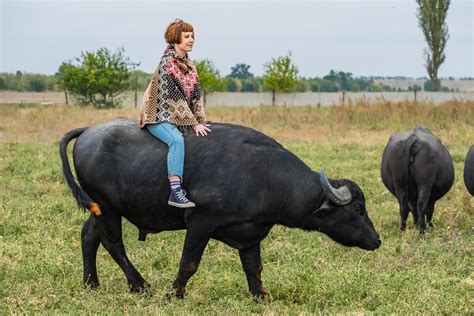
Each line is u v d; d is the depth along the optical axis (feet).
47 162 56.29
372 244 25.50
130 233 35.78
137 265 30.55
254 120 95.50
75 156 26.08
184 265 25.12
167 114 25.04
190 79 25.50
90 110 119.24
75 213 39.01
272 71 177.17
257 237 25.50
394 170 38.93
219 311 23.93
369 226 25.59
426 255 32.30
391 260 31.50
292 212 25.20
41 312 23.86
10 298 24.91
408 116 92.68
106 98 158.61
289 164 25.22
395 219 40.88
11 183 47.50
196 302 25.17
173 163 24.47
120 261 26.71
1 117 99.50
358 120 93.81
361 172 53.98
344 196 24.64
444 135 77.97
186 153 24.77
